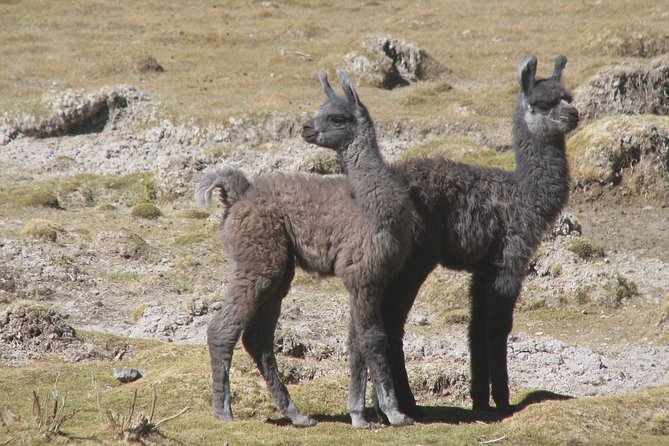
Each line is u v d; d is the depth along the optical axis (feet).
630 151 231.91
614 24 367.66
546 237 185.06
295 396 107.34
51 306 155.43
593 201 231.71
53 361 120.37
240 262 96.17
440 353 138.62
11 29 417.08
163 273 178.09
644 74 275.59
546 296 166.50
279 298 100.07
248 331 99.86
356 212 95.45
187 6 473.67
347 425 98.17
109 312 154.92
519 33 405.80
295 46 384.27
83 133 297.33
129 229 205.16
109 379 110.63
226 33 400.88
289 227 97.25
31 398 100.99
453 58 367.66
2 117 294.46
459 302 165.99
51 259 173.68
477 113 292.40
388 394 97.71
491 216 106.42
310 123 96.99
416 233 103.14
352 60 334.85
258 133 282.15
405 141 275.18
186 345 127.65
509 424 96.02
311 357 131.54
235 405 102.53
